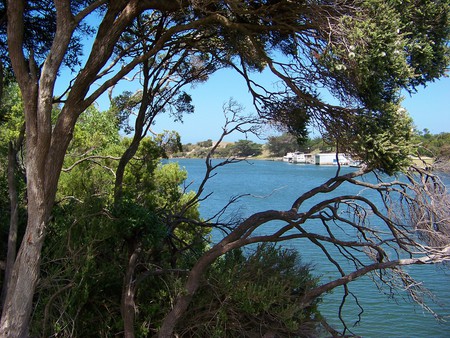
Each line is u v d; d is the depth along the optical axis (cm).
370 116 698
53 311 873
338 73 701
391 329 1445
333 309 1600
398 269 901
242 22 875
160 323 948
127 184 1479
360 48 652
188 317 935
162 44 833
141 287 995
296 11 741
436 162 800
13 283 749
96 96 795
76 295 869
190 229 1427
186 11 919
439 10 704
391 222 852
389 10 659
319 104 784
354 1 691
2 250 1081
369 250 989
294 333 909
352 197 884
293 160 6794
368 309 1592
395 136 691
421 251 880
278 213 870
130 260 944
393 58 655
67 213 1030
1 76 1009
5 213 1142
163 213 1159
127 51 1085
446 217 790
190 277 864
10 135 2048
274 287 908
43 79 745
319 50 742
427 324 1462
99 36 783
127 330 874
